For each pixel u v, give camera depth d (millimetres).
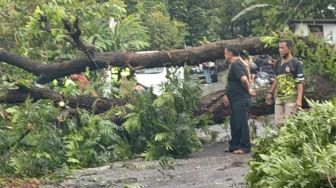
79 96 11398
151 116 10672
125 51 12484
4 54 11430
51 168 9742
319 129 5039
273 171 4520
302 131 5066
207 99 11445
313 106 5266
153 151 10438
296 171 4406
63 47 12836
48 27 11828
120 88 11633
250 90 10227
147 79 21344
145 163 9945
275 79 10492
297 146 4973
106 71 12328
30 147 10227
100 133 10445
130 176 8859
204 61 11531
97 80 12234
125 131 10961
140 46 13594
